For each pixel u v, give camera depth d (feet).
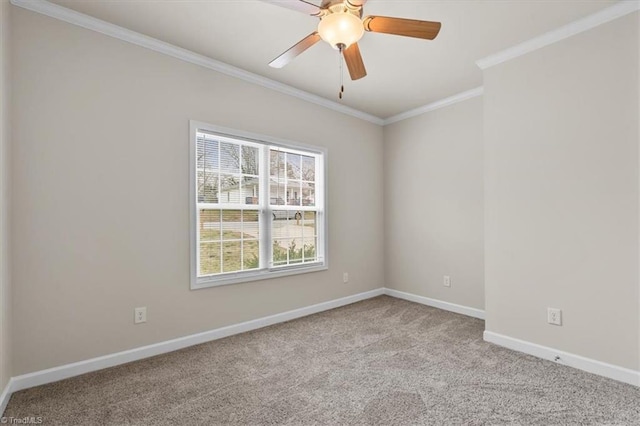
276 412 5.94
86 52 7.43
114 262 7.80
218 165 9.84
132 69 8.09
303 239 12.09
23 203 6.68
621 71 6.97
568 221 7.72
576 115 7.61
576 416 5.78
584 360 7.45
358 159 13.85
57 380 7.02
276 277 11.00
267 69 9.98
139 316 8.14
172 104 8.75
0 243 5.85
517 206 8.61
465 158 11.94
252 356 8.32
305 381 7.06
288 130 11.34
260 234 10.81
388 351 8.62
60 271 7.10
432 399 6.34
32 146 6.78
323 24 5.79
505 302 8.86
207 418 5.77
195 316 9.12
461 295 12.07
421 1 6.80
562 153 7.82
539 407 6.05
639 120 6.75
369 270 14.28
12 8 6.57
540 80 8.18
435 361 8.00
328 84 11.08
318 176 12.56
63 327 7.13
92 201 7.50
